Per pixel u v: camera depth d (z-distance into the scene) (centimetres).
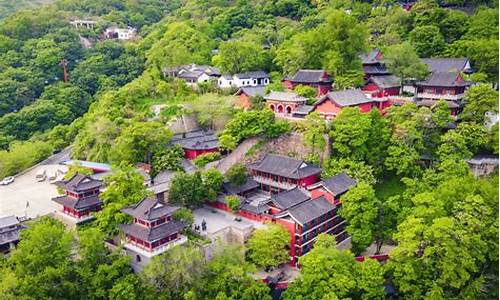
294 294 5281
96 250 5381
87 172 7462
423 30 10531
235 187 7200
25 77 13150
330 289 5078
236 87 10238
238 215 6869
